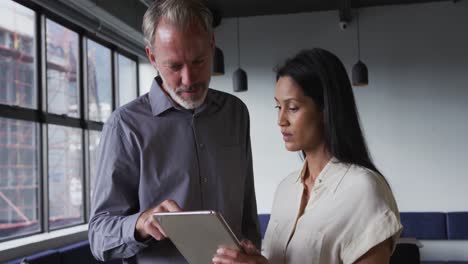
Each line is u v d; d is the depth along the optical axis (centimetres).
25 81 518
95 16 541
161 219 123
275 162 734
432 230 685
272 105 739
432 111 712
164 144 174
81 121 611
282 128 142
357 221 129
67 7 498
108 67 693
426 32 715
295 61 138
